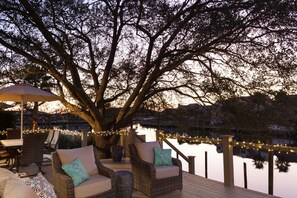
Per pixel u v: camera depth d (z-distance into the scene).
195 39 7.34
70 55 7.19
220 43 7.10
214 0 6.86
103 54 9.02
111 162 7.05
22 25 6.91
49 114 12.05
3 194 2.13
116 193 4.09
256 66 7.11
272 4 6.12
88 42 8.13
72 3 7.17
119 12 7.89
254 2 6.27
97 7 7.77
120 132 7.85
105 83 8.59
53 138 7.38
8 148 5.56
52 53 7.32
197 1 7.04
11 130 7.00
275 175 7.78
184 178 5.71
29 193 2.21
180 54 7.72
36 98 6.52
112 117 9.66
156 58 8.20
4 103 10.09
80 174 3.73
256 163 8.51
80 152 4.17
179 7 7.61
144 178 4.63
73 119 11.37
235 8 6.48
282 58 6.80
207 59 7.74
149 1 7.55
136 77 9.17
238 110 7.49
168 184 4.66
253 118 7.36
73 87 7.60
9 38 6.70
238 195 4.58
